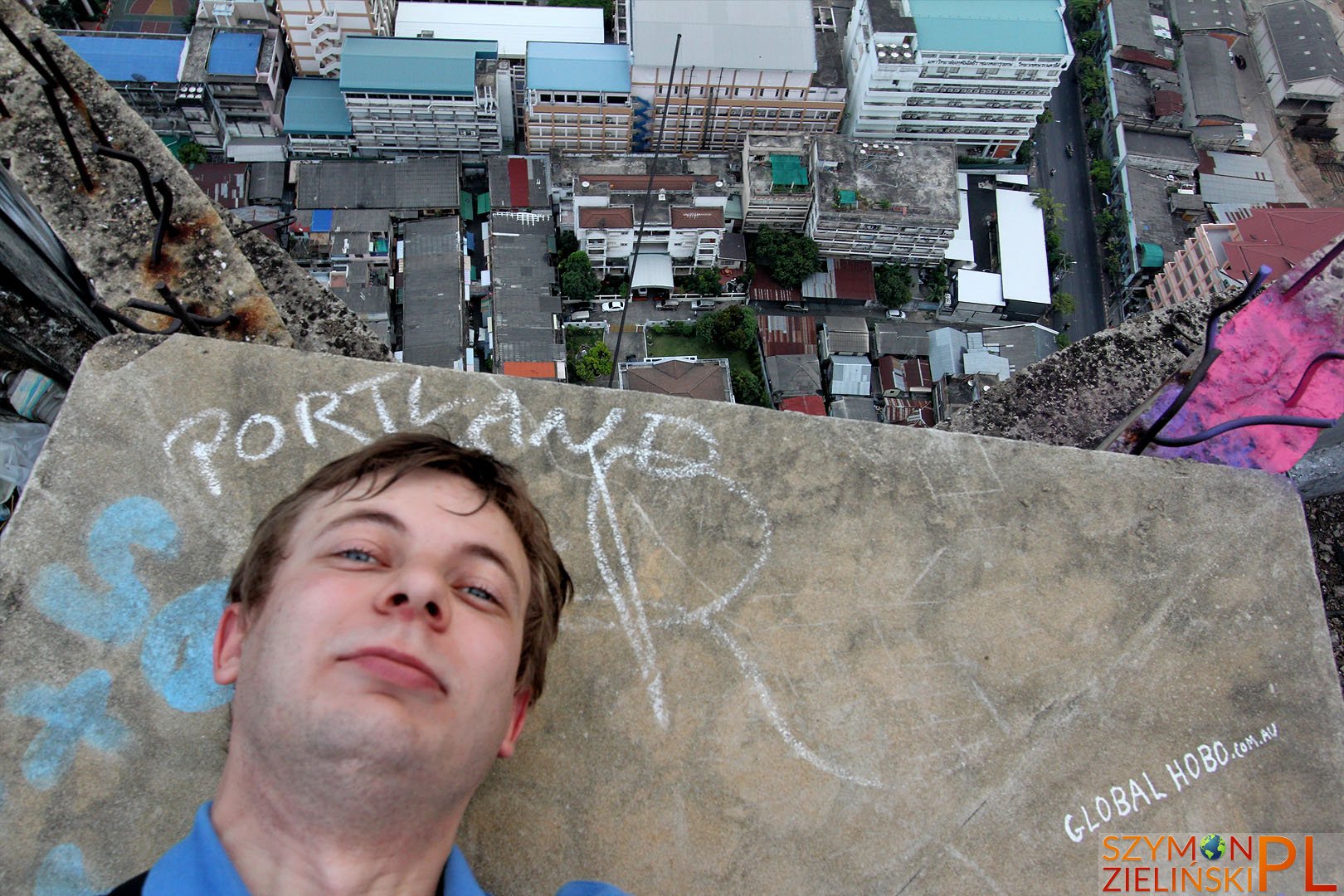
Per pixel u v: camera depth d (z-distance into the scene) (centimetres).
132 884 39
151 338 65
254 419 63
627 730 58
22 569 58
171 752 54
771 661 61
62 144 88
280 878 39
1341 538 90
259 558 46
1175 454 80
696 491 65
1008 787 59
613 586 62
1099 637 63
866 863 56
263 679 40
